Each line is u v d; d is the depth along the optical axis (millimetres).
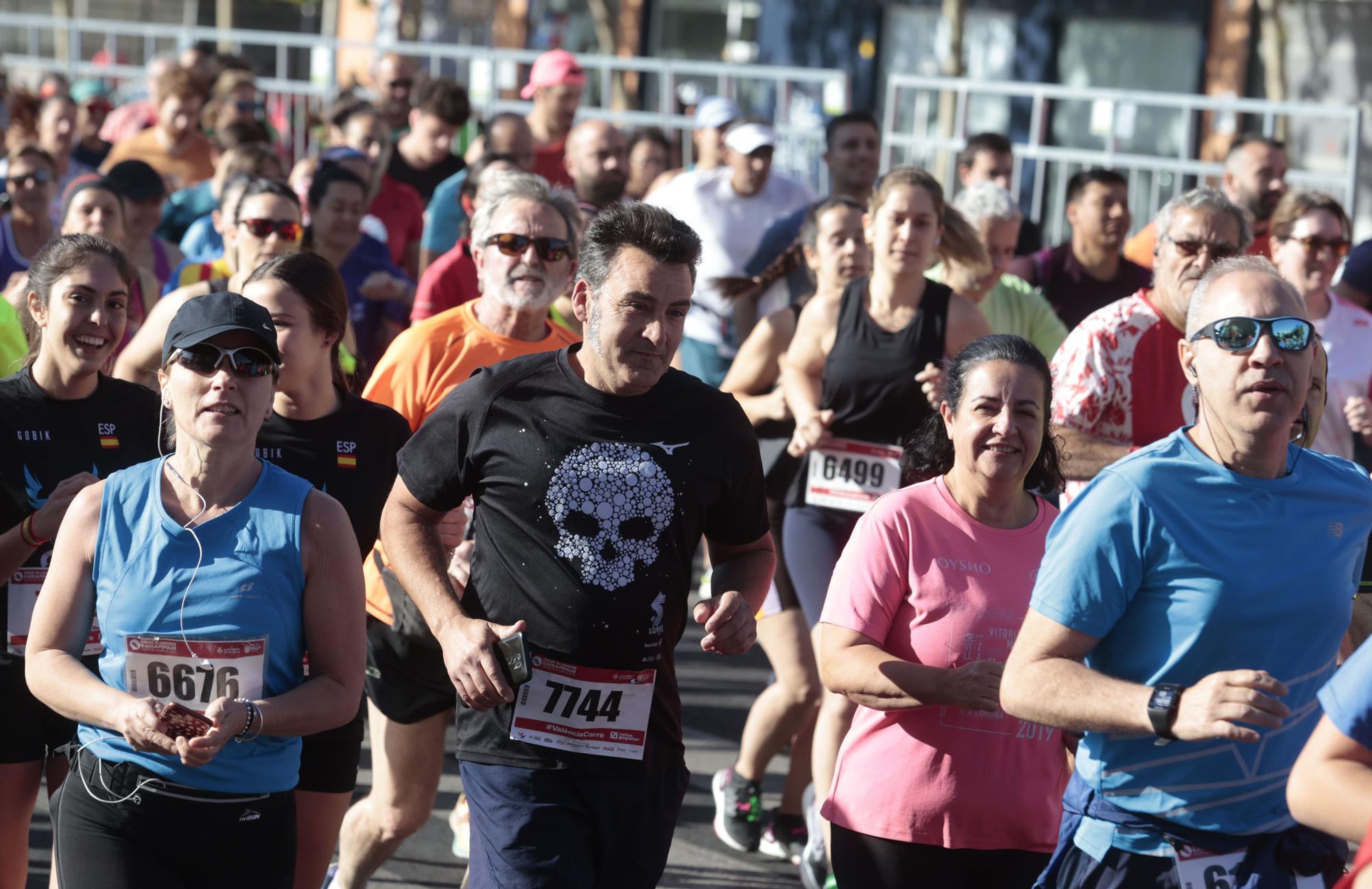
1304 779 3789
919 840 5535
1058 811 5625
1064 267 11812
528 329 7453
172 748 4668
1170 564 4395
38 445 6254
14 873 6172
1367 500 4527
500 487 5316
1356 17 25828
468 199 12023
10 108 19047
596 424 5297
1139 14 26469
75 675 4871
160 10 32344
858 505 8297
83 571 5000
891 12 27453
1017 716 4445
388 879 7902
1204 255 7359
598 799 5234
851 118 13789
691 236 5199
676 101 22766
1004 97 26234
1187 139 19656
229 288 8320
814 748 7578
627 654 5238
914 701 5379
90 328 6219
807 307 8719
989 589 5617
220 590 4906
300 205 9195
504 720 5250
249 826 5020
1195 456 4484
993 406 5602
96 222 10492
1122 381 7543
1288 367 4363
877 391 8211
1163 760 4523
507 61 22953
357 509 6465
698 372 13234
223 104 18094
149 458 6418
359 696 5098
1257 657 4402
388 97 18594
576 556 5219
